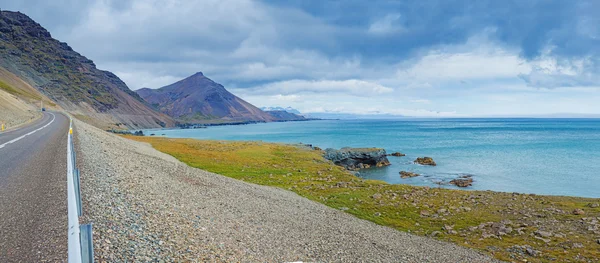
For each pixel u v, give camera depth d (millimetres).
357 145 132875
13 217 11234
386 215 32969
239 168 56625
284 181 48312
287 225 23578
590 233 27531
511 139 158000
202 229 15805
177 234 13680
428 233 28375
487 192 43344
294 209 29953
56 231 10273
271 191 38219
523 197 40344
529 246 25219
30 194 14000
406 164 81688
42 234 9992
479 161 85000
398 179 63031
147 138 120812
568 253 23906
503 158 89938
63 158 23391
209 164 57969
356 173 65000
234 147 91812
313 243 20516
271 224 22703
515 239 26844
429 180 61719
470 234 28078
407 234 27609
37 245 9242
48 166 20156
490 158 90188
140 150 56625
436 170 72812
